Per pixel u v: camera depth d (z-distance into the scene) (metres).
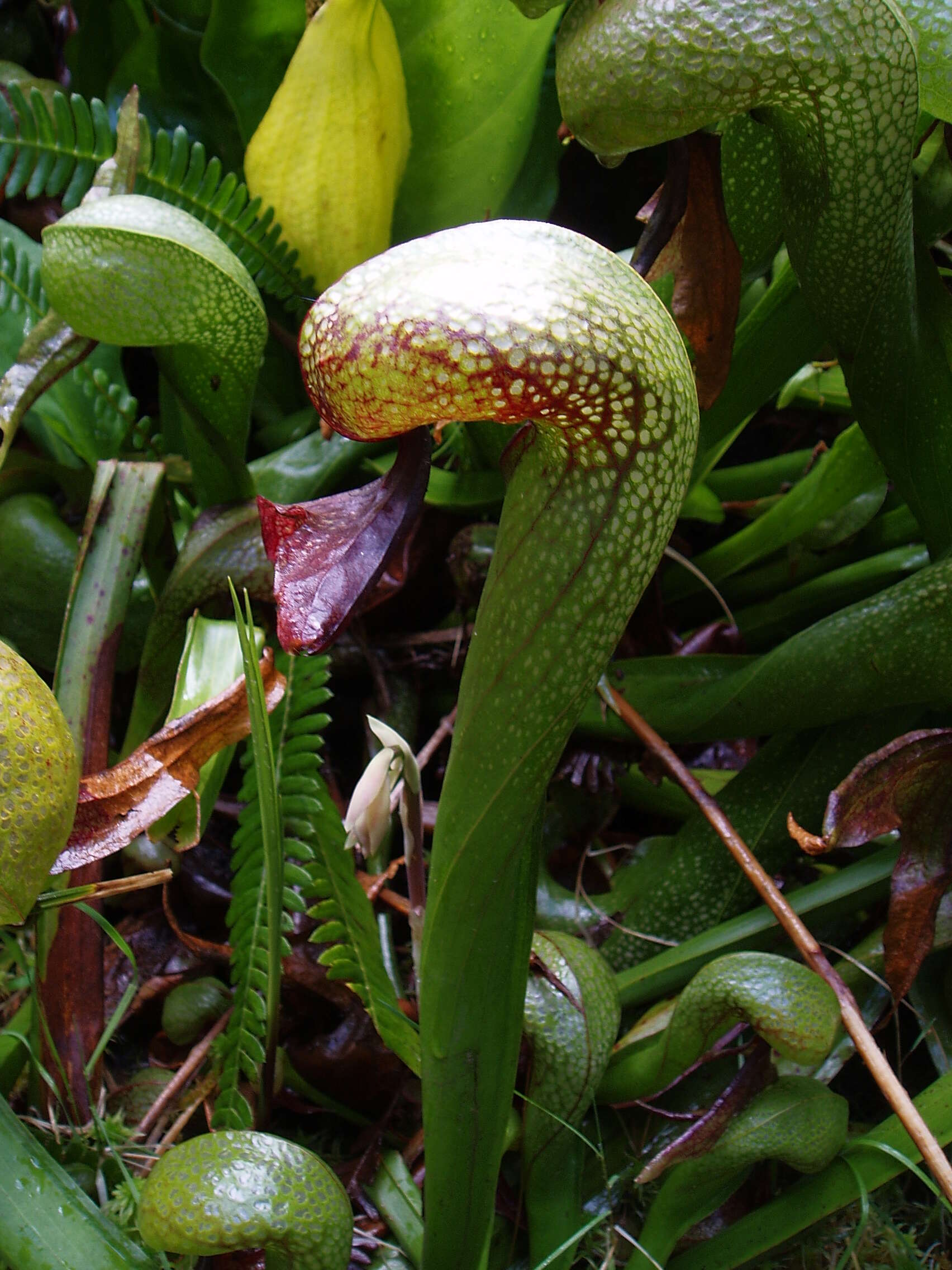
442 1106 0.52
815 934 0.67
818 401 0.80
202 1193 0.52
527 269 0.44
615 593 0.46
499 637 0.47
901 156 0.52
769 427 0.97
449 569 0.75
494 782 0.48
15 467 0.78
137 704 0.68
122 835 0.55
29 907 0.51
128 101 0.61
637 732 0.65
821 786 0.67
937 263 0.72
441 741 0.72
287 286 0.73
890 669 0.62
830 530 0.76
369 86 0.68
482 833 0.48
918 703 0.64
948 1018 0.65
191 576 0.65
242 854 0.64
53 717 0.50
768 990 0.56
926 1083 0.67
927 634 0.61
